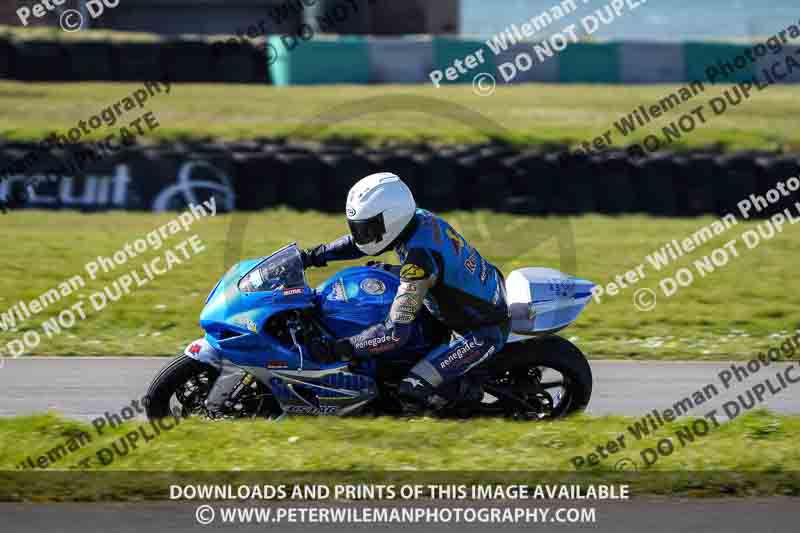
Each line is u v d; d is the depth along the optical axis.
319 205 50.12
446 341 21.12
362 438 18.62
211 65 72.06
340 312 20.42
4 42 69.06
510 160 50.81
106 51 70.25
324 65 75.38
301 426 19.03
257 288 20.17
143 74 71.00
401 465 17.30
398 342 19.61
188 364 20.06
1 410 22.73
